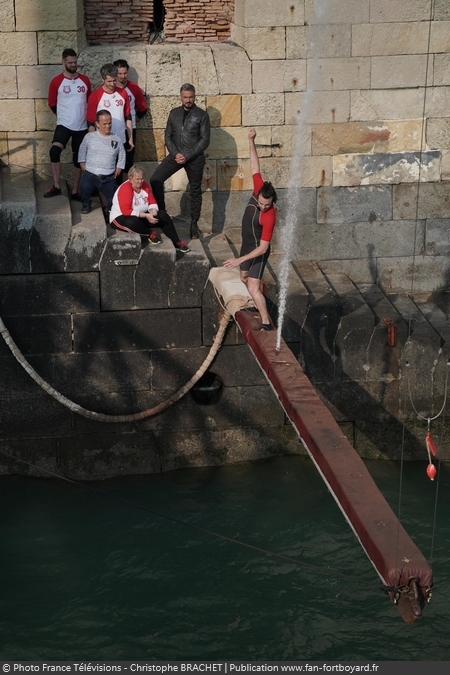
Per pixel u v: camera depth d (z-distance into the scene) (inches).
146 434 510.9
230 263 396.5
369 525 289.6
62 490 501.0
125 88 510.0
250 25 518.6
